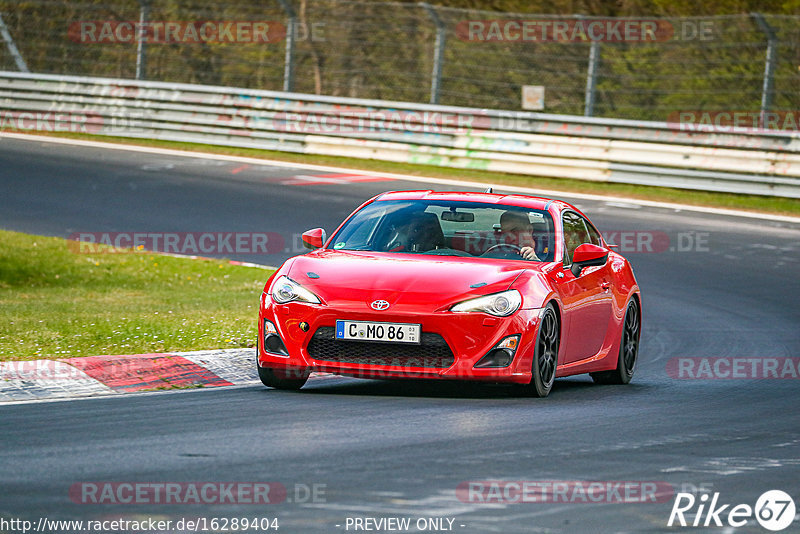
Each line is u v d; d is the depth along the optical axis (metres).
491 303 20.81
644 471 15.11
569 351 23.17
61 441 16.08
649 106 82.12
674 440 17.64
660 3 95.06
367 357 20.75
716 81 87.44
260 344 21.64
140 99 76.31
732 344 32.50
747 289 42.25
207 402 20.06
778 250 49.75
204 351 24.69
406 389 22.55
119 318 30.78
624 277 26.38
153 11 94.94
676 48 89.56
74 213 53.19
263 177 64.19
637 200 61.31
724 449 17.03
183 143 75.50
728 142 64.44
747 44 70.38
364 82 93.38
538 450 16.28
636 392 24.17
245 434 16.86
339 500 12.88
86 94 77.00
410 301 20.62
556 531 11.95
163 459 14.91
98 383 21.67
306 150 72.69
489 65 91.94
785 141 63.03
